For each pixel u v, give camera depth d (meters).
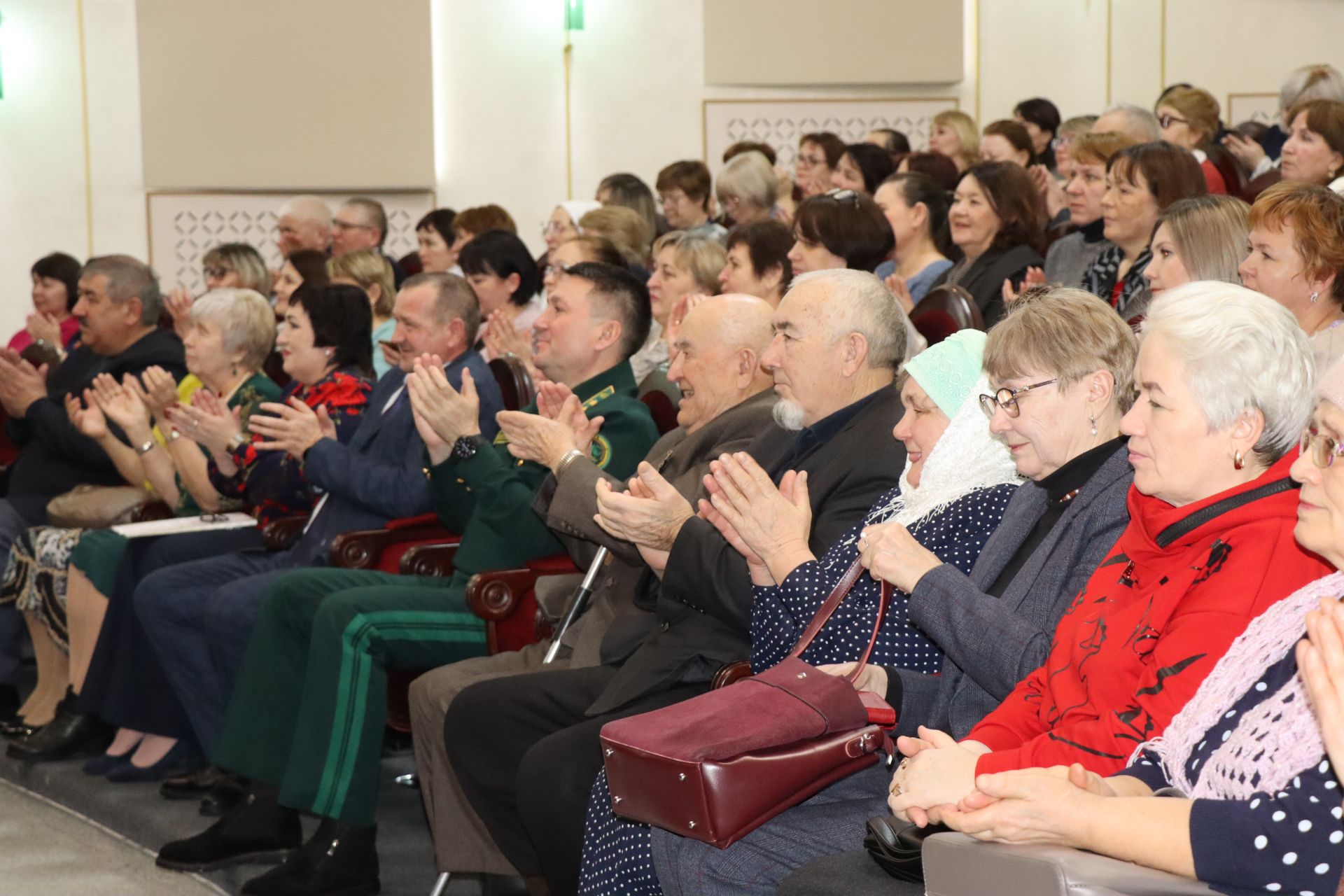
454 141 9.43
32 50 8.85
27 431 5.36
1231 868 1.49
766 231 4.09
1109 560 1.96
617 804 2.15
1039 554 2.14
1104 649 1.85
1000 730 1.97
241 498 4.46
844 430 2.78
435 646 3.36
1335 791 1.48
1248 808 1.50
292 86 9.16
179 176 9.07
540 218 9.52
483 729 2.89
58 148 8.92
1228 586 1.74
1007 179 4.52
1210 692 1.64
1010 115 9.61
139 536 4.22
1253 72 9.43
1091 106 9.59
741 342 3.20
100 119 8.98
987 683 2.08
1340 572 1.61
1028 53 9.58
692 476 3.08
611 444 3.49
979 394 2.35
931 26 9.52
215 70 9.08
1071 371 2.14
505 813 2.89
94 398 4.75
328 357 4.34
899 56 9.53
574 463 3.11
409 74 9.27
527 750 2.83
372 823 3.28
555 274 4.59
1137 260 3.87
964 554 2.33
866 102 9.57
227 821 3.54
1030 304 2.20
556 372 3.74
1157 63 9.46
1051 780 1.60
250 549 4.18
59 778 4.21
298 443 3.86
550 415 3.30
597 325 3.69
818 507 2.71
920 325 3.29
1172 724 1.67
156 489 4.66
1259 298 1.82
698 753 2.04
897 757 2.24
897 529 2.22
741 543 2.53
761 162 5.98
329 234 7.55
